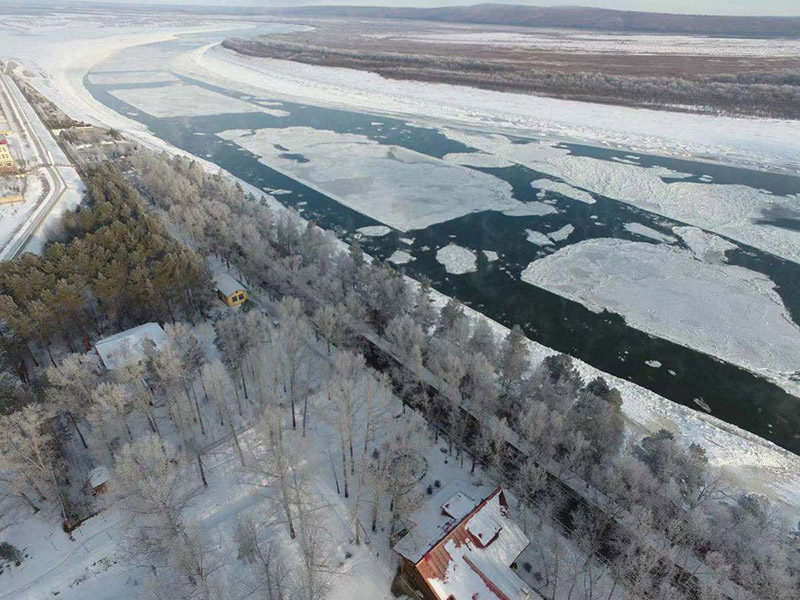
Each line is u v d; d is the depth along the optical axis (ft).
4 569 152.97
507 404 206.80
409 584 147.43
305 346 245.24
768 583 143.74
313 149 577.02
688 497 171.42
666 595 143.54
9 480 162.71
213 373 193.26
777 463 206.39
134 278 243.81
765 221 408.46
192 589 144.46
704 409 234.99
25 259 240.32
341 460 192.13
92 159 476.54
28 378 221.25
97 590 148.46
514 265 350.23
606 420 184.55
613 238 383.24
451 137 628.28
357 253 292.61
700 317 295.69
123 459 160.86
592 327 289.12
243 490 178.60
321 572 149.38
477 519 151.23
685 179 492.95
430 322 254.68
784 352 268.62
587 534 165.89
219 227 319.27
